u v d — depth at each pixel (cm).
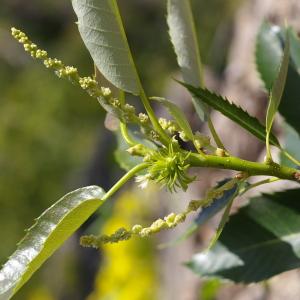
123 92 48
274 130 89
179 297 128
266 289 92
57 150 291
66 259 241
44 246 44
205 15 262
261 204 58
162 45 301
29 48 46
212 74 131
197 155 47
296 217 57
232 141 106
